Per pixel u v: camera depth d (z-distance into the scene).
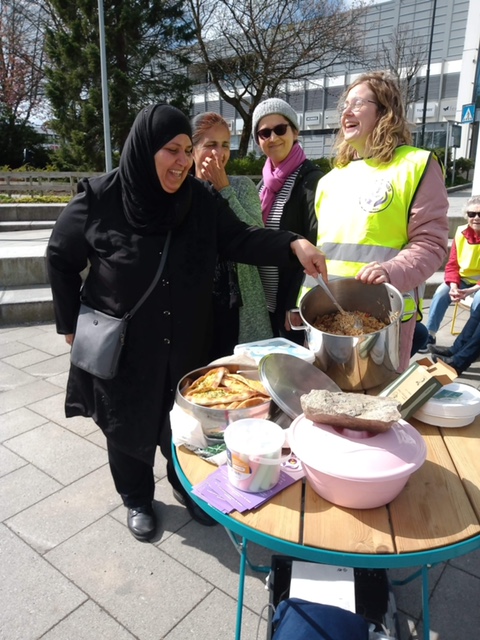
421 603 1.78
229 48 17.78
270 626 1.43
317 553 1.02
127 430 1.81
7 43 22.78
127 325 1.71
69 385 1.91
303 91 24.45
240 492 1.19
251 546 2.06
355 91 1.81
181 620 1.73
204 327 1.85
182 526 2.18
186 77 17.95
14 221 10.20
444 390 1.56
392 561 1.00
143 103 17.42
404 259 1.61
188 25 16.97
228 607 1.78
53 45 17.22
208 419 1.35
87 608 1.77
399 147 1.80
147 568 1.95
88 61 15.99
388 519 1.09
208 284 1.78
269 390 1.36
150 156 1.55
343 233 1.85
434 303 4.05
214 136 2.03
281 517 1.11
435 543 1.03
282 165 2.31
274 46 16.66
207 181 1.92
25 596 1.82
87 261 1.85
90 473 2.57
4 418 3.14
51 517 2.24
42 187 12.88
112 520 2.22
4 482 2.50
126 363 1.75
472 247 3.88
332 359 1.53
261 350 1.70
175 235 1.70
